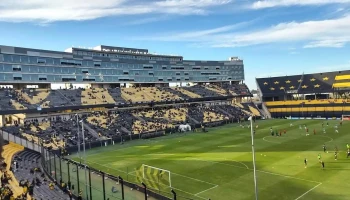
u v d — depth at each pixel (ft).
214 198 134.82
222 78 589.32
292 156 203.92
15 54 340.18
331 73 495.41
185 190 147.33
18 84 365.40
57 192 146.10
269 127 357.00
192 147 256.32
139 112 398.83
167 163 202.90
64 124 312.50
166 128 349.41
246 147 243.60
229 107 490.49
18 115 319.88
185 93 490.08
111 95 407.64
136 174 179.11
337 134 285.23
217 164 193.57
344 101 444.14
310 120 412.98
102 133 307.99
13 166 179.42
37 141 252.83
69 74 392.68
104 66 434.30
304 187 142.10
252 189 143.64
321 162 176.96
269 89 532.32
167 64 515.91
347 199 125.39
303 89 496.64
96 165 206.69
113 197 139.74
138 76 475.72
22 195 127.24
